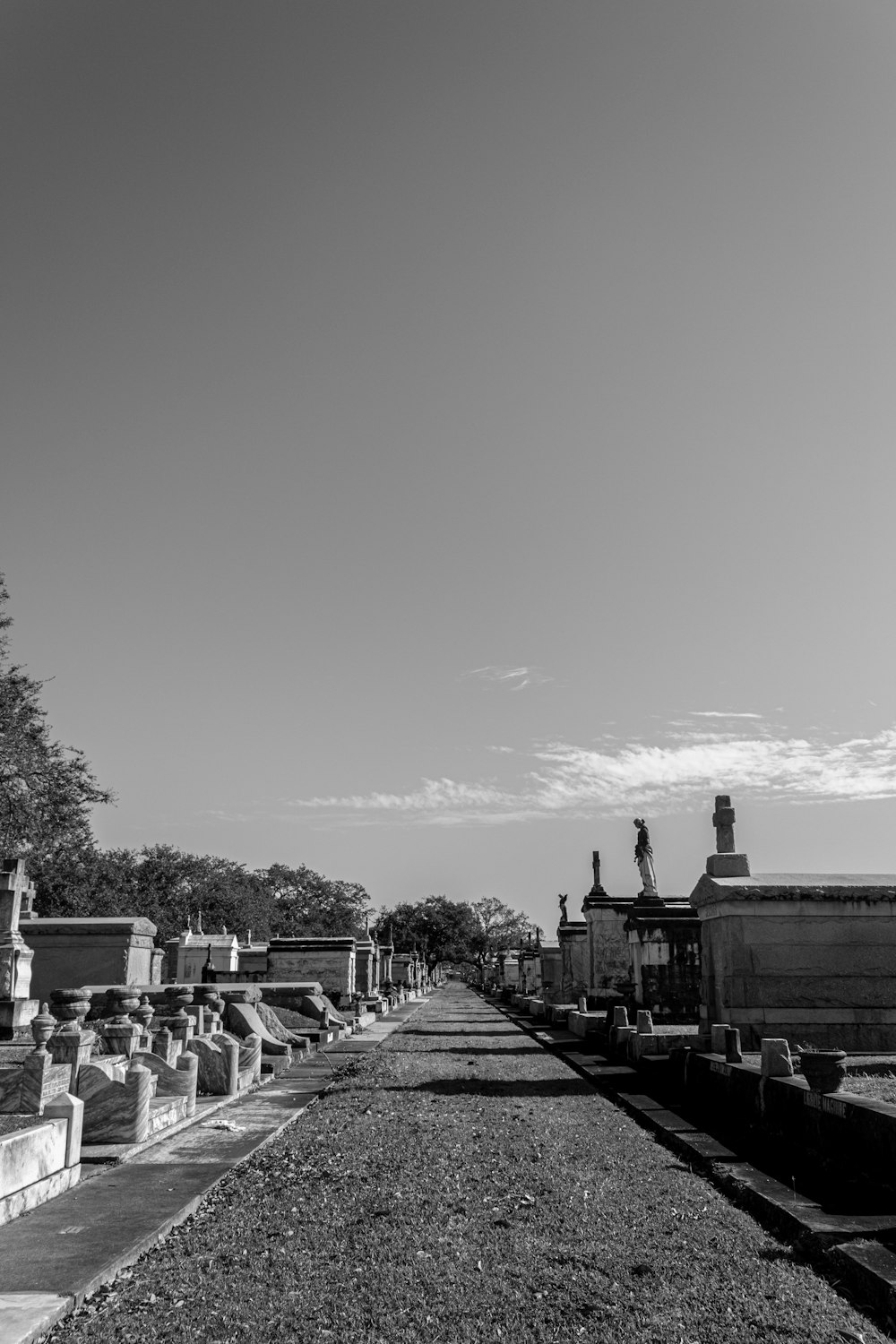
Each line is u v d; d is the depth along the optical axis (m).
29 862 39.06
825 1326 5.77
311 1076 20.27
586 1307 6.07
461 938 146.00
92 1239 7.75
